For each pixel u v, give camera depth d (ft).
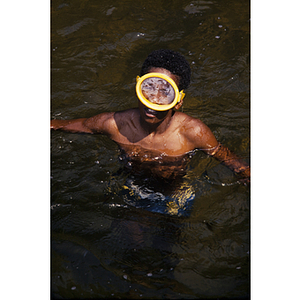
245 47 9.76
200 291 6.93
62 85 9.21
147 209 7.64
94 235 7.43
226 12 10.46
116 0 10.66
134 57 9.71
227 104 8.91
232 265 7.14
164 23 10.28
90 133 8.09
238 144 8.27
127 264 7.18
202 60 9.57
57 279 7.05
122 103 8.96
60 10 10.54
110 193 7.78
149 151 7.78
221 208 7.63
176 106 7.59
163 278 7.05
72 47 9.85
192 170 7.92
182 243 7.34
